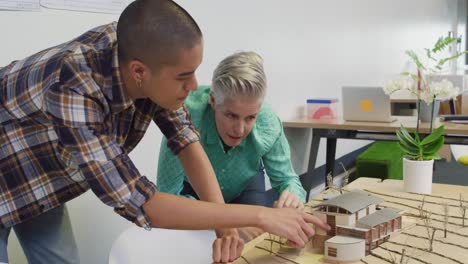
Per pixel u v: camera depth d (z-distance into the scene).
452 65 8.17
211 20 2.81
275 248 1.23
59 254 1.43
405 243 1.21
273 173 1.80
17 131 1.11
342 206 1.21
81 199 2.17
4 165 1.15
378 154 3.89
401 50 6.23
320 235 1.21
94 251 2.26
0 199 1.16
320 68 4.14
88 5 2.14
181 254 1.35
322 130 3.35
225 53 2.95
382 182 1.81
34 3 1.96
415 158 1.68
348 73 4.70
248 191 1.97
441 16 7.94
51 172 1.14
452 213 1.43
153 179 2.54
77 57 1.01
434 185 1.79
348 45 4.67
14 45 1.91
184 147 1.36
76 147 0.96
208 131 1.74
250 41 3.17
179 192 1.73
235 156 1.79
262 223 1.08
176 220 1.02
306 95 3.92
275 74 3.47
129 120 1.19
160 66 0.97
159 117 1.33
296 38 3.72
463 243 1.20
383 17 5.57
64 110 0.95
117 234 2.37
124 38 0.98
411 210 1.46
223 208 1.06
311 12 3.93
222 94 1.51
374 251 1.16
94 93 0.98
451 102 3.58
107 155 0.98
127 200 0.99
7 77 1.11
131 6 0.99
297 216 1.14
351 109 3.28
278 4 3.46
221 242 1.25
